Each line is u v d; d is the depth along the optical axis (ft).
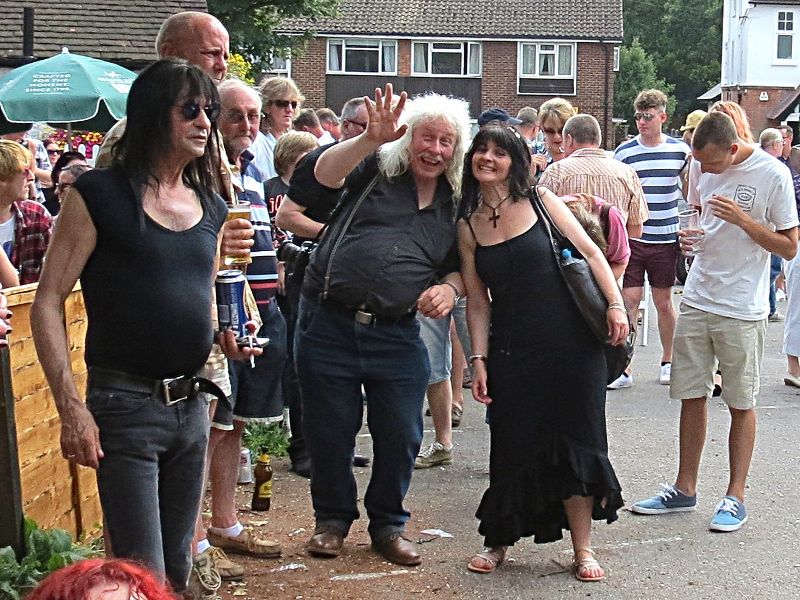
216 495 19.98
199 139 12.94
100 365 13.08
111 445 13.01
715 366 22.54
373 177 19.45
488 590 18.70
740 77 194.49
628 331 18.67
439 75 162.30
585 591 18.69
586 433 18.76
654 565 19.94
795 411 32.35
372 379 19.71
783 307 54.49
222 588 18.45
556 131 33.91
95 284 12.85
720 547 20.86
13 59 77.56
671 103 282.56
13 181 22.98
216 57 17.03
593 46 161.27
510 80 162.61
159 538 13.28
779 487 24.64
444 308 19.10
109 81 41.81
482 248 18.94
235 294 14.87
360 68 162.50
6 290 17.08
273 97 28.96
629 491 24.40
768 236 21.36
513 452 19.04
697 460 22.91
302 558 20.02
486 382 19.31
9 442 15.51
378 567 19.69
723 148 21.67
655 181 35.19
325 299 19.52
